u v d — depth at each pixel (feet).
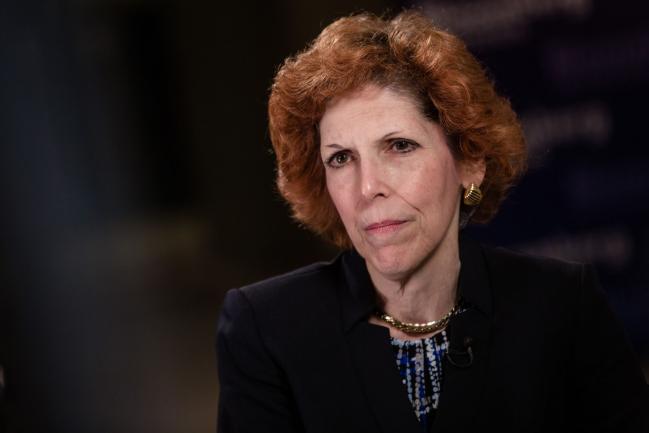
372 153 6.14
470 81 6.32
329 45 6.29
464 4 18.79
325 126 6.28
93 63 65.21
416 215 6.21
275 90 6.68
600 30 19.90
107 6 62.03
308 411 6.59
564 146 20.29
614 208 20.94
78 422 22.93
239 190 41.27
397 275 6.31
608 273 21.30
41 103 62.59
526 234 20.53
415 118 6.13
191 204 67.77
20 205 59.11
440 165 6.30
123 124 66.74
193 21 43.75
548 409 6.77
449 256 6.78
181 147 67.77
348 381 6.61
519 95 19.70
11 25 60.49
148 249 50.01
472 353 6.64
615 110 20.47
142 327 32.60
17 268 44.68
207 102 44.06
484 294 6.81
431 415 6.63
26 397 24.18
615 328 7.23
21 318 34.30
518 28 19.29
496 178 6.98
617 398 7.11
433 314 6.83
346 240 7.33
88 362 28.22
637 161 20.90
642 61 20.39
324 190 7.08
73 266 46.06
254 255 40.57
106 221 62.28
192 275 41.60
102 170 65.62
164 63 66.80
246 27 37.58
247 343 6.92
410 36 6.28
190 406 23.68
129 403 24.27
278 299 7.07
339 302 6.91
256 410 6.84
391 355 6.63
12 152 61.41
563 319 6.97
